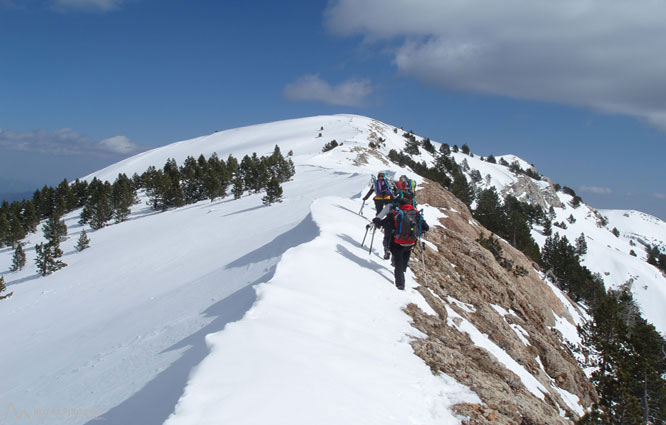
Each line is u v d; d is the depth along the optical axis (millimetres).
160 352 6105
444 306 8766
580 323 30297
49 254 28484
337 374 4281
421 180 25656
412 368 5230
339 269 7703
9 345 12086
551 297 26547
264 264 10172
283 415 3264
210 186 50094
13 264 33156
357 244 9812
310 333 5172
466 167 164000
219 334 4344
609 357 17734
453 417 4391
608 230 190875
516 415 4914
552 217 158750
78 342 9352
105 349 7727
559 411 9180
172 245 25719
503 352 9250
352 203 15102
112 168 143625
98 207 45969
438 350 6035
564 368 12859
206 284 10906
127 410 4242
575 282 63000
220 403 3172
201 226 30844
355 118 174875
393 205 8242
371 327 6105
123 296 15523
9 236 43531
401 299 7621
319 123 164000
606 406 13594
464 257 15125
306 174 57438
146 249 26438
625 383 13984
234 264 12289
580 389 13531
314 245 8359
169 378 4469
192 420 2936
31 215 51562
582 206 196250
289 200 35062
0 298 20906
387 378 4691
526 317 14969
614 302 23000
